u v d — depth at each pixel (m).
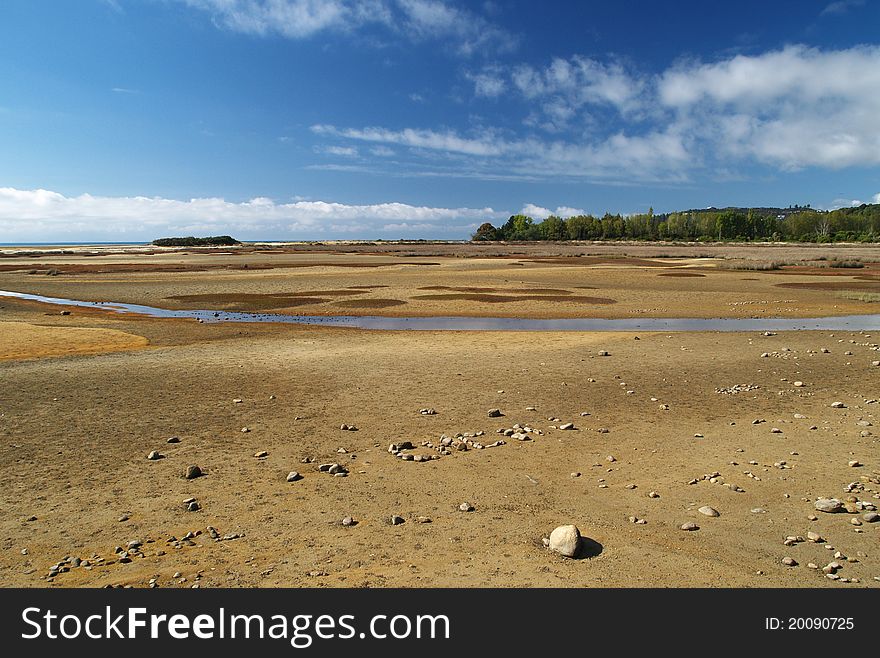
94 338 22.91
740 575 6.10
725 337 22.48
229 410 12.59
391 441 10.59
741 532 7.06
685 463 9.41
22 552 6.64
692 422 11.66
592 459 9.62
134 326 26.17
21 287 45.34
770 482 8.59
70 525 7.32
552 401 13.25
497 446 10.25
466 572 6.15
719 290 40.09
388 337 23.17
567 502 7.98
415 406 12.86
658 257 82.81
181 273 58.06
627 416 12.09
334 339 22.62
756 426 11.36
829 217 154.12
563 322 28.05
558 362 17.67
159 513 7.66
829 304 32.84
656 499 8.04
